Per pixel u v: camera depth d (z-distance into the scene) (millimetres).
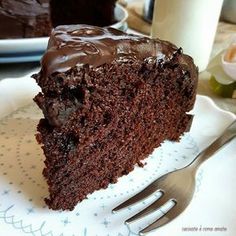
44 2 265
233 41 251
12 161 163
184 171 160
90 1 327
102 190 153
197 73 183
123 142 158
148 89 161
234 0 348
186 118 186
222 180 159
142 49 159
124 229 136
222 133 183
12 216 137
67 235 133
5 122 185
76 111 138
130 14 354
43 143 139
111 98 148
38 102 136
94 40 152
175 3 250
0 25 261
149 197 148
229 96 239
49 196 146
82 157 145
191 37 259
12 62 241
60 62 135
